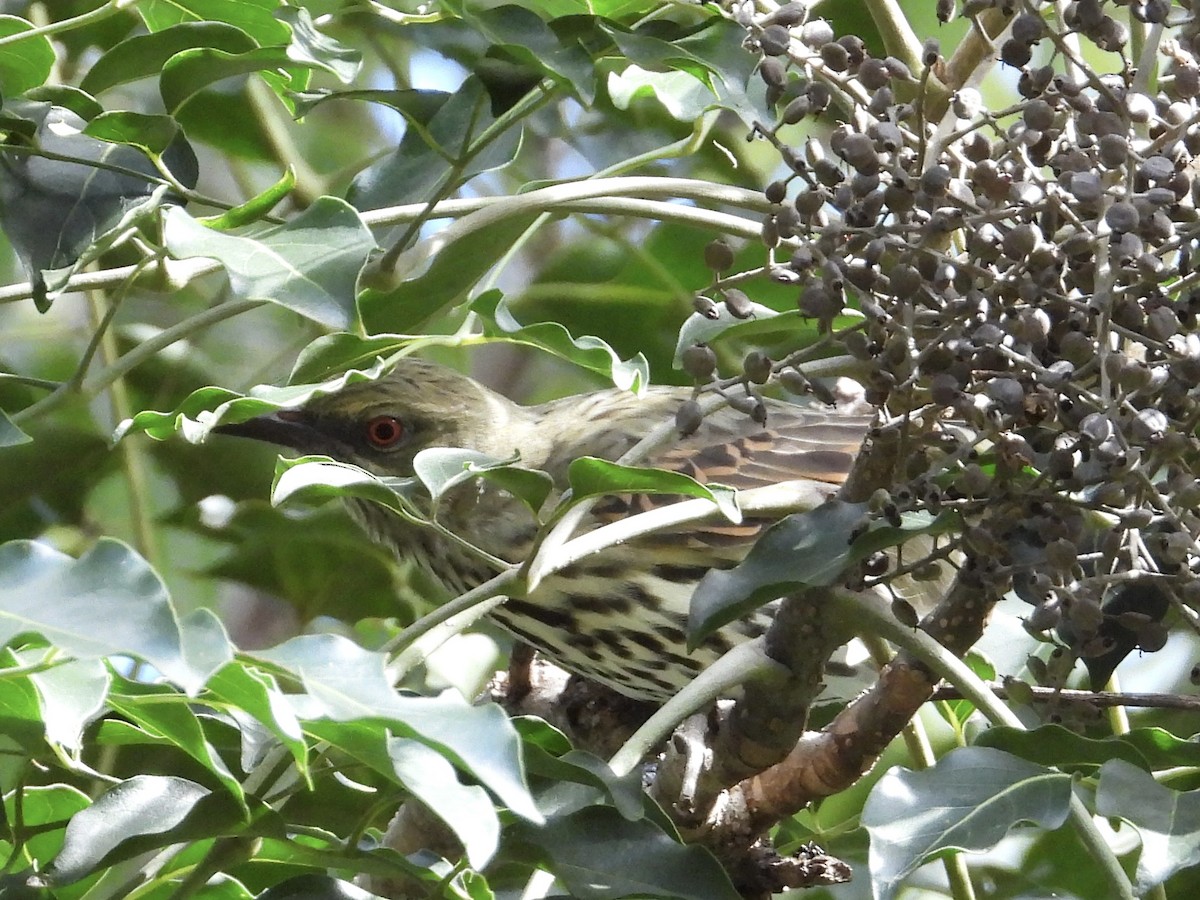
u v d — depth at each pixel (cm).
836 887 923
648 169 1019
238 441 1066
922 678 577
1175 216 484
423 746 419
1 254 1165
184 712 446
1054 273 467
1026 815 486
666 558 927
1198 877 804
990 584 500
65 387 631
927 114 623
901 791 496
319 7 980
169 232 496
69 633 373
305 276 489
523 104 642
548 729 557
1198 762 541
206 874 523
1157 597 625
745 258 960
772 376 519
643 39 565
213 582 1116
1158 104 512
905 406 489
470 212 661
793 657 549
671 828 508
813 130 1126
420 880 509
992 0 522
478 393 1022
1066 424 473
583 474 505
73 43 926
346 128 1245
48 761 541
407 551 1020
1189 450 459
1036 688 560
